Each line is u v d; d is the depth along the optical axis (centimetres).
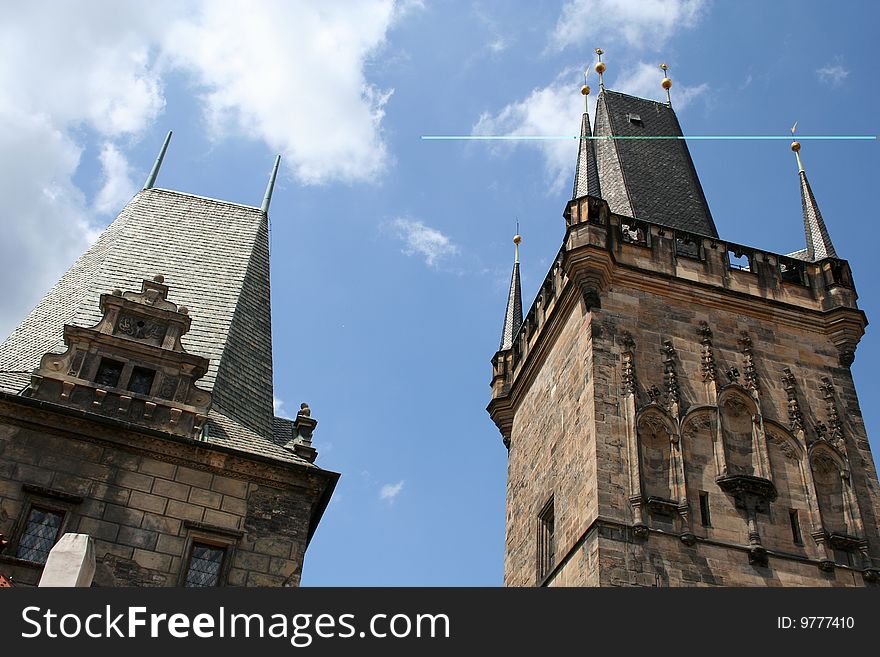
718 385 4088
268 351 4250
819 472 3975
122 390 3366
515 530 4659
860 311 4472
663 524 3594
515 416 5166
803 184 5209
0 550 2709
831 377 4312
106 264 4259
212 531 3164
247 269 4556
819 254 4784
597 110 6078
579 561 3634
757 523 3703
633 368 4025
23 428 3172
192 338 3962
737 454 3934
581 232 4388
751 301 4416
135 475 3203
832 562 3656
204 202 5075
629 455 3750
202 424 3409
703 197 5488
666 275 4362
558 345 4572
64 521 3039
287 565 3183
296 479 3375
